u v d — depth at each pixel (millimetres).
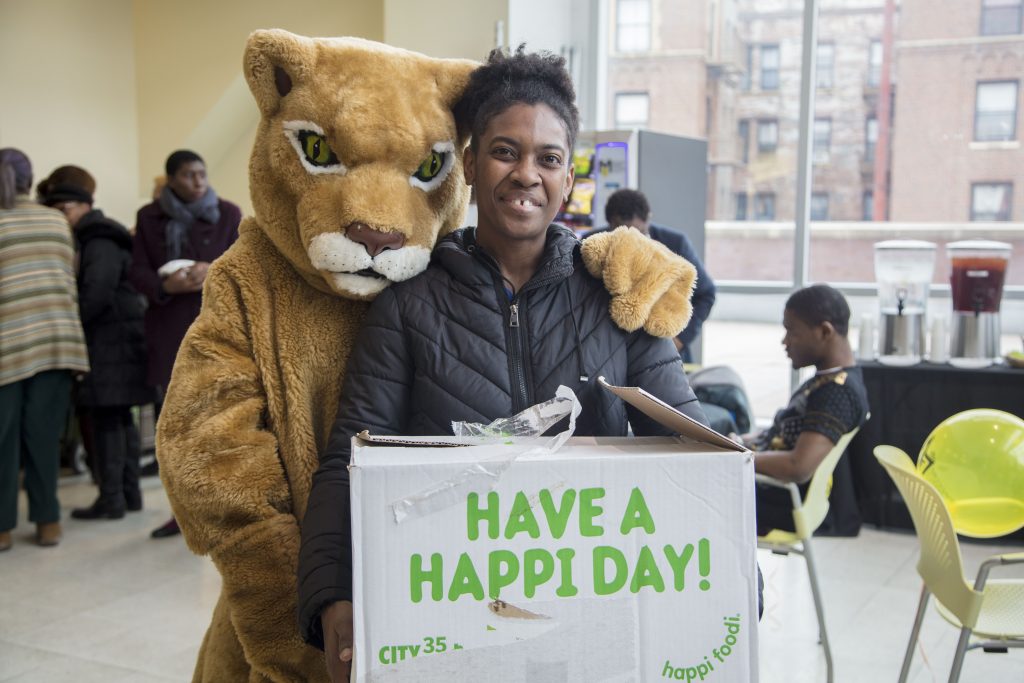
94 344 4156
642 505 927
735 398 3791
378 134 1272
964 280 3977
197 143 6250
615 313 1238
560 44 5836
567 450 1005
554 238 1271
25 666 2844
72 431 5152
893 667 2807
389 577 902
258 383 1347
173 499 1315
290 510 1343
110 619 3197
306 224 1270
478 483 909
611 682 923
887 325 4098
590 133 4910
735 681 936
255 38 1291
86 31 5941
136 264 3959
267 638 1301
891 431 4070
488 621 912
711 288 4160
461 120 1370
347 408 1206
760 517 2652
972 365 3953
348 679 1007
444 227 1414
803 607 3277
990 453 2057
